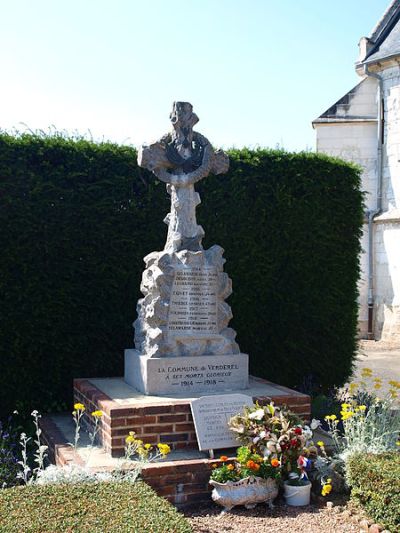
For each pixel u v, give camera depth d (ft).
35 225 25.27
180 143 23.26
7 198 24.86
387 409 22.97
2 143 25.16
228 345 22.48
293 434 18.29
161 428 19.49
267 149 30.50
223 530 15.79
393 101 59.16
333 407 27.22
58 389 26.30
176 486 17.74
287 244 30.30
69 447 19.89
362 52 62.64
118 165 27.14
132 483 14.98
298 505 17.72
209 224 28.71
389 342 58.29
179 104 23.26
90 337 26.58
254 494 17.31
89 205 26.45
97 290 26.61
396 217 57.93
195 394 21.44
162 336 21.77
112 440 18.89
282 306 30.27
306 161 30.66
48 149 26.05
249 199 29.63
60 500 13.56
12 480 19.63
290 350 30.48
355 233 31.89
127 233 27.17
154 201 27.61
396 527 15.24
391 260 58.80
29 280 25.26
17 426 25.20
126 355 24.26
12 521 12.25
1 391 25.05
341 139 62.13
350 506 17.22
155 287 21.91
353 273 31.83
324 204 30.99
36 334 25.54
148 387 21.27
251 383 24.22
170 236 23.17
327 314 30.96
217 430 19.08
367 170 61.72
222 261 23.00
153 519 12.44
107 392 21.91
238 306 29.27
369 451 18.81
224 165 23.88
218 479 17.60
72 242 26.13
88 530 11.84
